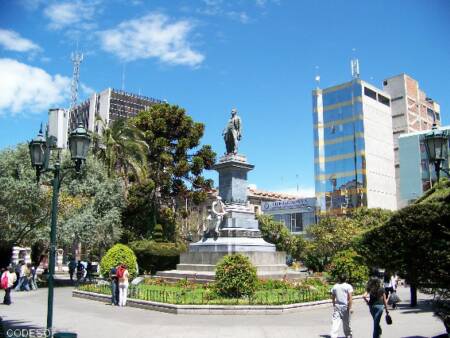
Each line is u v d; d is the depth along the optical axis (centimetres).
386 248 806
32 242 2755
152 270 3145
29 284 2517
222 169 2553
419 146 6456
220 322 1271
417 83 9169
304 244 4756
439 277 764
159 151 3778
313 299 1580
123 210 3434
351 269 2050
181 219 4475
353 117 7956
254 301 1482
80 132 1063
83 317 1390
